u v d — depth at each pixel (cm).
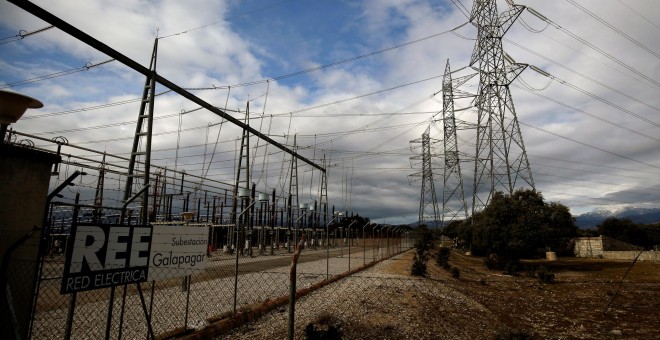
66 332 546
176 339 791
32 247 563
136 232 656
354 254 4447
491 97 4650
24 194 557
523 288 2305
